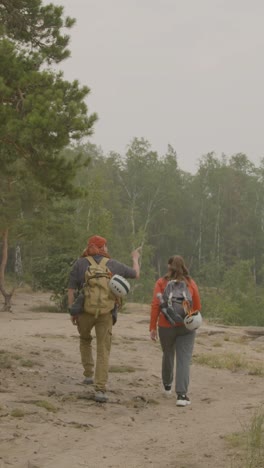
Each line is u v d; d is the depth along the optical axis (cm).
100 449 585
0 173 1268
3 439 595
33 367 1031
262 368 1204
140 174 7862
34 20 1259
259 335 2236
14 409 702
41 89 1045
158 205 7906
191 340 853
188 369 841
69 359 1167
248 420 718
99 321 820
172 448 593
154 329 867
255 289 5459
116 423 701
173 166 7981
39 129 965
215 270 7231
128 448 593
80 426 673
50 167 1036
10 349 1228
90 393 837
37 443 593
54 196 1159
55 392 823
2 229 3159
